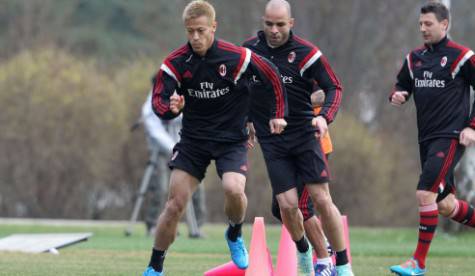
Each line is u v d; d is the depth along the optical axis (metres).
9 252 35.44
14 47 107.12
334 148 77.25
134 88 76.19
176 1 124.44
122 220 76.88
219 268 27.05
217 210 77.38
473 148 54.72
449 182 31.11
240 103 24.67
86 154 74.12
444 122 29.69
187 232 56.00
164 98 24.17
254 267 25.52
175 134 46.72
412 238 51.97
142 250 37.12
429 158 29.73
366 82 104.94
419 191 29.80
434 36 29.88
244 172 24.56
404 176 87.00
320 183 25.56
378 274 29.52
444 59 29.66
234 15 104.06
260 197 75.94
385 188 80.69
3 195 74.38
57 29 114.81
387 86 103.94
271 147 25.95
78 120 73.75
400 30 105.50
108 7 128.50
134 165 75.31
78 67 75.88
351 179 77.81
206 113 24.56
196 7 23.67
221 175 24.66
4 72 73.69
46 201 74.44
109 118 74.44
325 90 25.67
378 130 98.81
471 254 36.69
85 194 75.44
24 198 74.25
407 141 101.25
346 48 102.81
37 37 107.06
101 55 119.00
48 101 73.25
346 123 78.94
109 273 28.52
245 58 24.30
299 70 25.84
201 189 47.94
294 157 25.92
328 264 26.69
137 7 126.50
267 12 25.67
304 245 26.53
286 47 26.03
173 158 24.77
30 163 73.62
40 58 75.44
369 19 104.81
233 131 24.62
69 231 54.41
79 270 29.33
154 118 46.50
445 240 50.00
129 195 76.44
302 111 25.78
